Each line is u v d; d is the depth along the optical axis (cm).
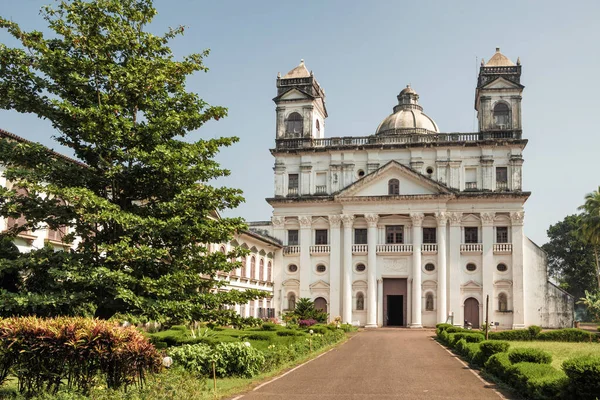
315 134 6800
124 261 1969
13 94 1977
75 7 2098
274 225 6475
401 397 1666
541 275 5984
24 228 2028
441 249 6019
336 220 6322
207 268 2177
